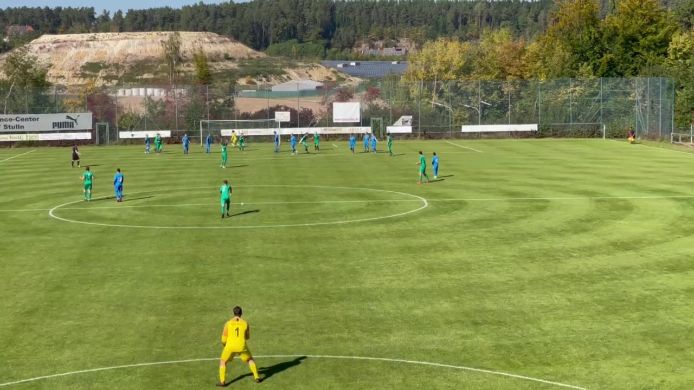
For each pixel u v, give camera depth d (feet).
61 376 66.90
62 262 106.01
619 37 386.11
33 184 185.06
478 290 90.63
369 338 75.41
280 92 454.81
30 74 397.19
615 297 87.40
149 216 139.54
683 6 469.16
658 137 301.43
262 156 254.88
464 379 65.67
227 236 121.60
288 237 120.57
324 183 182.19
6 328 79.05
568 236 118.73
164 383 65.31
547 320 79.97
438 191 166.50
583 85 323.78
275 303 86.63
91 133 314.55
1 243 118.42
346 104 332.60
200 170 213.05
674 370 67.10
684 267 99.71
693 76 318.65
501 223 129.39
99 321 80.94
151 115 326.44
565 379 65.51
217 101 331.36
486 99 333.42
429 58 437.99
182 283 94.84
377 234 121.90
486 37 508.12
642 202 148.87
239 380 65.92
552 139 316.19
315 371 67.67
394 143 306.35
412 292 90.17
